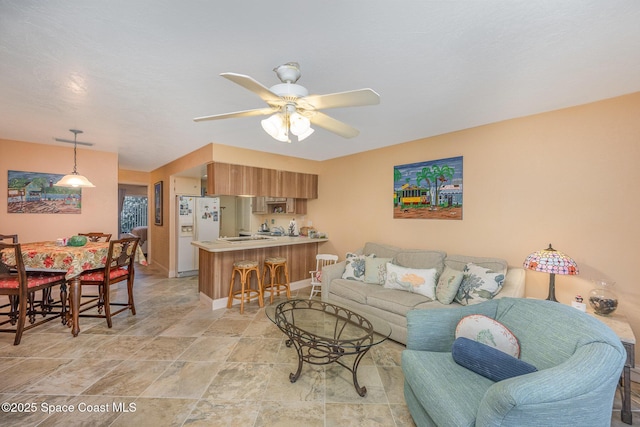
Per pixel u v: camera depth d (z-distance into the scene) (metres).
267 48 1.62
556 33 1.46
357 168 4.40
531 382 1.11
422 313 1.89
